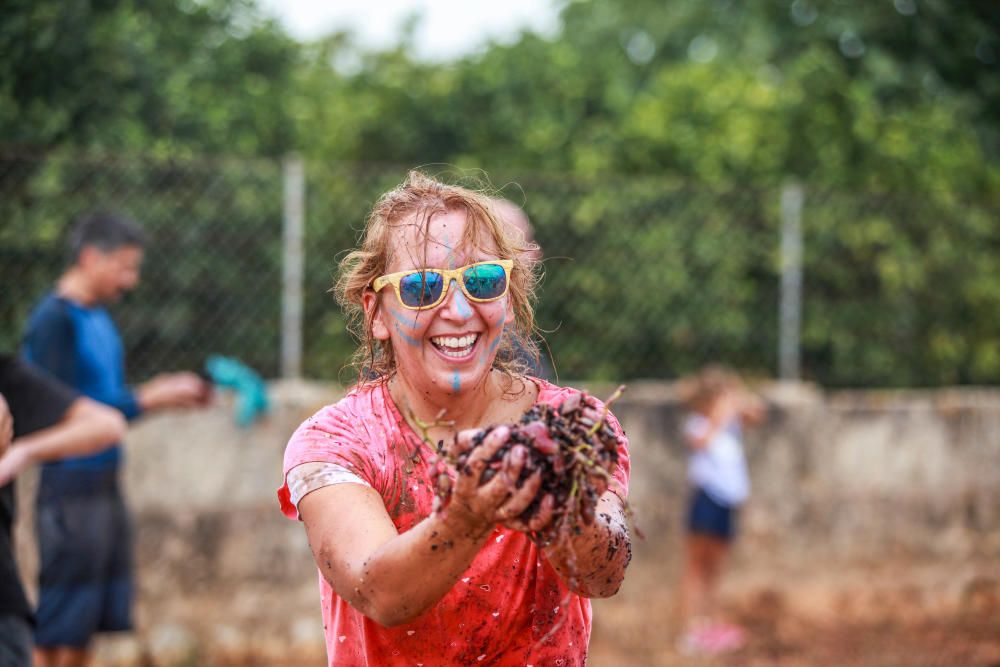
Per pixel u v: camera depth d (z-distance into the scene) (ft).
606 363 20.56
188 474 17.70
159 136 18.24
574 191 20.27
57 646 14.07
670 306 20.90
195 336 18.31
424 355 6.38
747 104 26.27
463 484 5.24
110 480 14.65
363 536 5.86
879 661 18.58
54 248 17.21
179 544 17.65
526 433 5.30
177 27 18.39
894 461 21.61
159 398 14.83
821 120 26.27
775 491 20.94
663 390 20.67
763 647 19.03
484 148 29.04
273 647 17.95
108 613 14.71
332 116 27.96
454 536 5.41
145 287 18.02
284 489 6.47
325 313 19.06
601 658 18.30
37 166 16.94
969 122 26.58
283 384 18.65
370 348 6.97
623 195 20.54
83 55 16.38
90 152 17.35
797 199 21.33
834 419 21.22
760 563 20.85
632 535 20.15
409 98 29.35
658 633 19.40
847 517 21.30
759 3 29.60
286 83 22.62
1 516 9.41
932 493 21.84
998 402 22.44
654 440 20.21
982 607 21.62
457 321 6.29
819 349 22.02
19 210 16.90
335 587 5.89
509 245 6.67
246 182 18.43
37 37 15.55
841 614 20.86
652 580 20.20
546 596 6.54
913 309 22.57
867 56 26.43
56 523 14.07
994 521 22.20
